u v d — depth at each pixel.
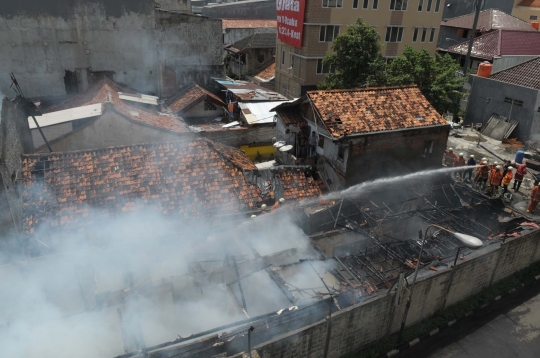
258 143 28.27
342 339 12.50
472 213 18.66
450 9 61.00
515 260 16.73
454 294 15.15
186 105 30.77
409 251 15.96
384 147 19.70
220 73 35.44
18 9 27.72
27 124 19.72
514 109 29.67
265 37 48.06
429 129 20.47
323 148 21.00
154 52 32.50
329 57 31.84
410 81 29.23
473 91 32.62
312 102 19.95
